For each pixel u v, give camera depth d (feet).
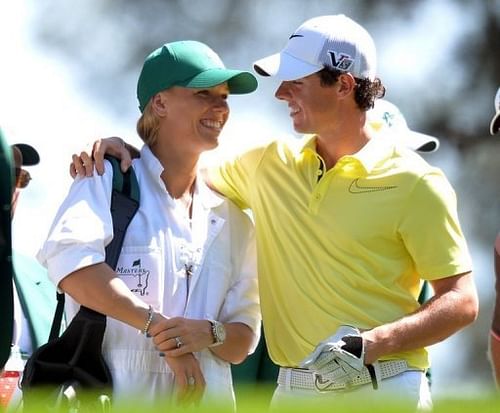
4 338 66.80
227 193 82.94
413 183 78.54
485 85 154.61
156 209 79.15
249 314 80.94
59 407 74.08
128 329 77.71
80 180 78.74
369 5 153.58
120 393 77.15
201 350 78.18
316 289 78.84
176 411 72.38
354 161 79.15
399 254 79.10
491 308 154.10
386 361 77.36
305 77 80.59
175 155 80.64
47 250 77.25
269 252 80.79
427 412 65.87
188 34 154.30
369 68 81.05
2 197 66.49
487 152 153.79
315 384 77.92
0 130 66.74
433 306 77.61
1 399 80.84
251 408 65.00
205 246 79.87
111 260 77.41
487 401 61.16
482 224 153.38
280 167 81.05
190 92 80.28
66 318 81.15
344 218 78.69
